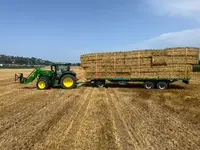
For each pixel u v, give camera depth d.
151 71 14.70
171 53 14.35
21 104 9.55
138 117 7.41
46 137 5.50
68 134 5.71
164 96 11.84
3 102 10.02
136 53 14.78
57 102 10.05
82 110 8.41
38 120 7.02
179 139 5.41
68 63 15.48
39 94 12.55
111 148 4.84
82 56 15.92
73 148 4.84
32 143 5.12
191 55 14.34
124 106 9.20
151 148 4.86
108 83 18.83
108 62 15.27
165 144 5.09
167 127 6.34
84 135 5.64
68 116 7.51
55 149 4.79
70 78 15.31
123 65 15.05
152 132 5.90
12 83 19.50
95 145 5.00
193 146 4.98
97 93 12.98
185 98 11.18
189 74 14.49
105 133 5.79
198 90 14.27
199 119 7.20
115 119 7.14
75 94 12.56
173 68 14.49
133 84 18.12
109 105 9.39
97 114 7.79
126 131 5.96
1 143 5.14
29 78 15.41
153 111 8.30
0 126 6.39
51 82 15.42
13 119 7.12
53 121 6.90
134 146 4.96
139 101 10.37
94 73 15.62
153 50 14.49
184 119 7.20
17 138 5.45
